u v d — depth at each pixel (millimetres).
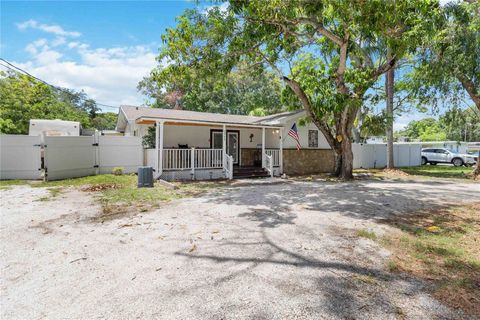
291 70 14570
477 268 3260
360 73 12344
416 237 4430
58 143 11031
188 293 2746
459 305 2500
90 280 3021
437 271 3197
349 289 2809
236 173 13359
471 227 4984
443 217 5734
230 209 6539
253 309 2461
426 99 14523
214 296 2688
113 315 2383
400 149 22938
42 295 2719
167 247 4031
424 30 8969
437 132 50656
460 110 14227
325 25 11109
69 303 2574
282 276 3111
